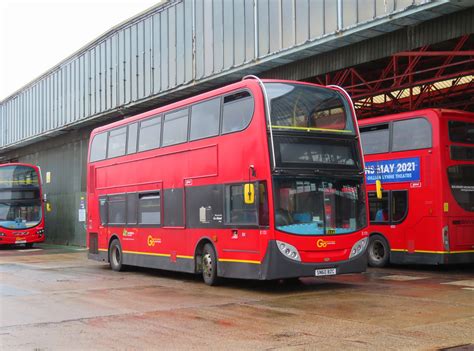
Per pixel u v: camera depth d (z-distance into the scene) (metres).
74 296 11.80
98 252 18.91
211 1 21.44
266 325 8.43
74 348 7.14
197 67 22.05
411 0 14.46
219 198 12.88
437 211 15.31
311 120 12.09
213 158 13.18
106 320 9.04
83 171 33.75
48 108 35.88
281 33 18.20
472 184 15.82
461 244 15.42
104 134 19.03
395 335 7.60
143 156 16.38
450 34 14.95
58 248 32.69
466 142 15.88
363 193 12.49
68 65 33.00
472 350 6.76
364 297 11.10
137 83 26.00
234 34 20.19
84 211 33.38
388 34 16.64
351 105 12.77
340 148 12.38
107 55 28.61
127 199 17.14
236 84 12.61
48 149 38.91
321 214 11.82
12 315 9.55
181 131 14.61
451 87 21.97
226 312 9.62
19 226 32.50
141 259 16.25
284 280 14.02
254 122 11.82
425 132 15.78
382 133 17.11
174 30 23.53
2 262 21.97
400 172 16.44
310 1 17.20
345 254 12.01
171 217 14.80
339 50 18.08
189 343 7.34
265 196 11.42
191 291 12.42
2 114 44.56
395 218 16.56
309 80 20.53
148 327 8.44
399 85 18.72
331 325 8.34
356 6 15.86
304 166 11.77
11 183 32.97
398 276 14.83
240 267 12.09
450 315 9.04
